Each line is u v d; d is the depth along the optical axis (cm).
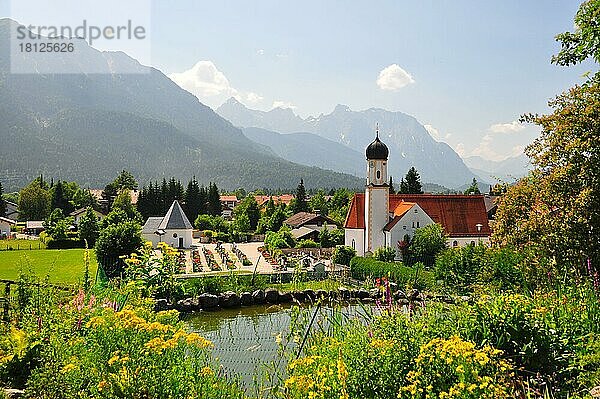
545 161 1842
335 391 684
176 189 11912
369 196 5472
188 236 8288
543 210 1742
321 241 7594
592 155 1664
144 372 721
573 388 766
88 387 747
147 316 1120
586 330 926
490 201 7469
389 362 716
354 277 3925
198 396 740
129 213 11494
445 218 5412
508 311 888
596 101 1695
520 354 838
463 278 1866
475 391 617
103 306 1216
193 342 778
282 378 923
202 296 2497
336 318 1144
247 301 2609
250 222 11644
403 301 1141
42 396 759
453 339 675
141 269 2405
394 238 5119
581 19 1423
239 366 1148
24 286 1413
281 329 1638
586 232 1587
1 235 10906
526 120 1930
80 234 7194
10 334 916
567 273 1351
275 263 5856
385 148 5494
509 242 1859
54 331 952
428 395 636
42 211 13562
